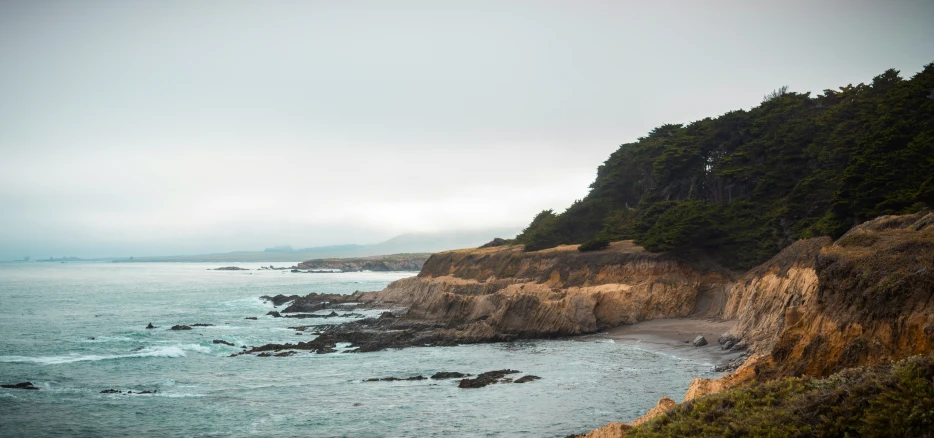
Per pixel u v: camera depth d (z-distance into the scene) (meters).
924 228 32.94
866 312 25.72
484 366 54.84
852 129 82.56
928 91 68.62
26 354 61.00
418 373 52.44
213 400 43.41
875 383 16.84
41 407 41.50
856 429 15.86
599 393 43.47
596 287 81.31
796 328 28.66
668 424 19.78
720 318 72.81
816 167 85.69
